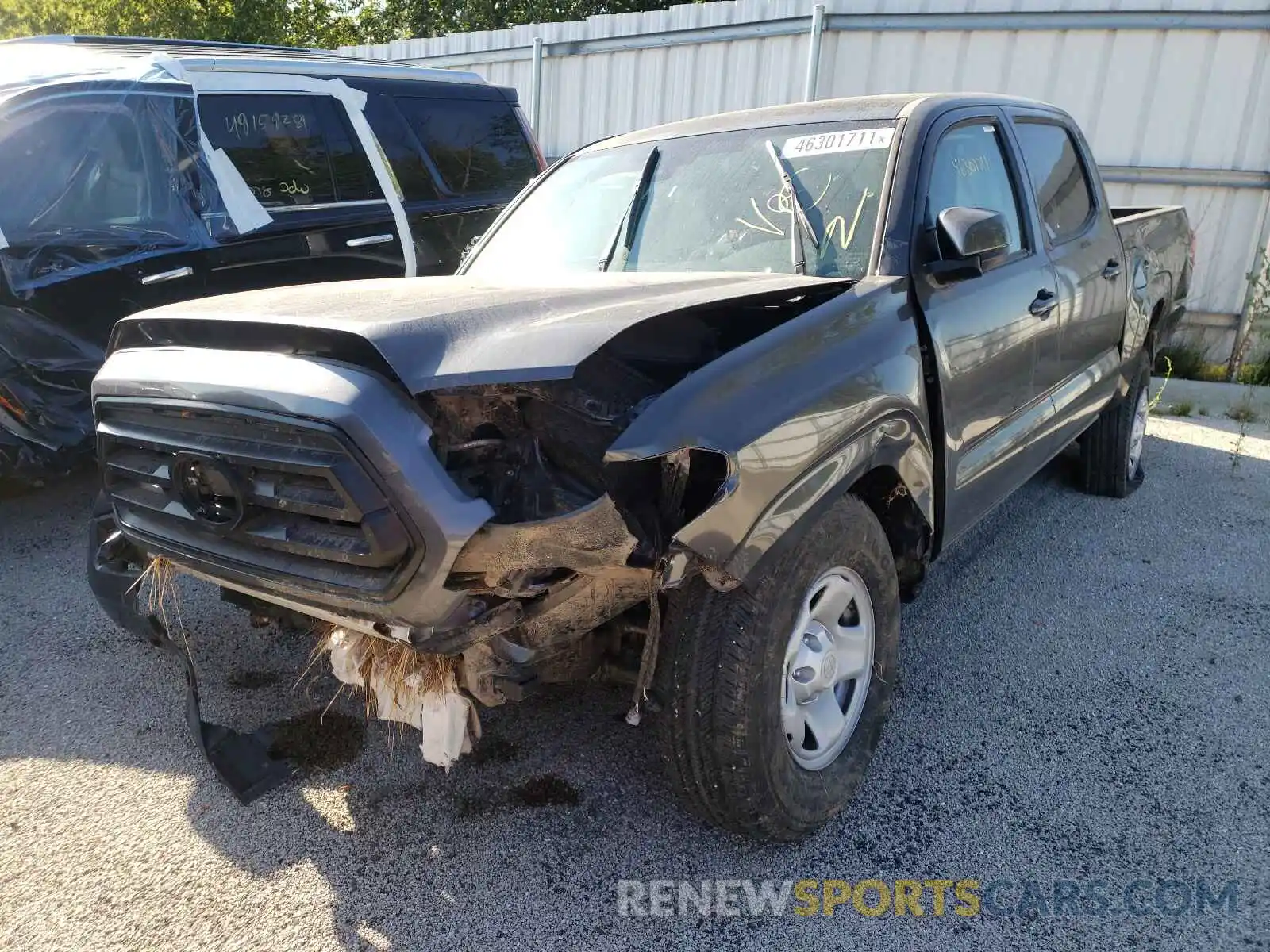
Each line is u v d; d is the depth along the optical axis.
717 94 10.00
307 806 2.69
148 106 4.96
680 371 2.38
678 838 2.56
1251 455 6.32
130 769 2.88
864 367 2.48
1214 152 8.52
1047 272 3.66
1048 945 2.19
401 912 2.29
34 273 4.38
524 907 2.31
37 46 5.41
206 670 3.46
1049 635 3.72
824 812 2.50
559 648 2.19
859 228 2.94
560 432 2.10
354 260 5.84
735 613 2.21
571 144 11.23
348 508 1.93
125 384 2.35
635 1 19.06
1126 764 2.88
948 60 8.95
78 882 2.39
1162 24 8.30
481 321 2.12
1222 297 8.87
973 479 3.20
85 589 4.17
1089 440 5.16
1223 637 3.70
